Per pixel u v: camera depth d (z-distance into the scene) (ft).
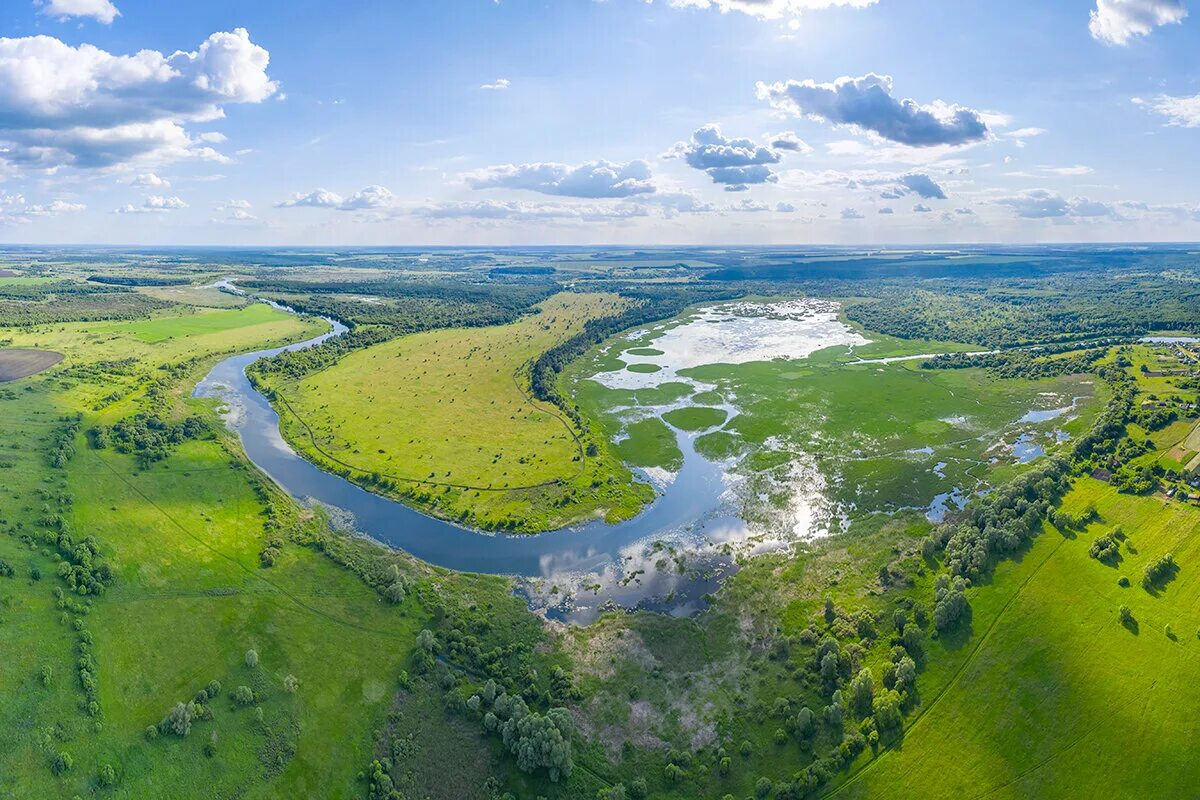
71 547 397.60
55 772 276.41
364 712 319.88
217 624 364.99
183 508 473.67
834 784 280.51
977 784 276.62
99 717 301.43
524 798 281.54
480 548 450.30
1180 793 266.98
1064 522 424.46
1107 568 384.06
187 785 284.20
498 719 309.01
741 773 288.71
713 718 314.35
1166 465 478.18
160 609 370.94
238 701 317.42
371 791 287.07
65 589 367.25
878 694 311.27
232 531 453.58
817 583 402.31
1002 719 301.22
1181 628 336.90
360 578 409.49
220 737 302.45
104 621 355.36
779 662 344.49
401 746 302.25
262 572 411.34
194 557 419.33
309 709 319.47
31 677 310.65
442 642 358.84
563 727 298.35
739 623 373.61
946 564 405.18
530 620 378.12
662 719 314.96
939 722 301.84
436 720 315.17
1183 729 288.92
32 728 289.74
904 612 362.53
